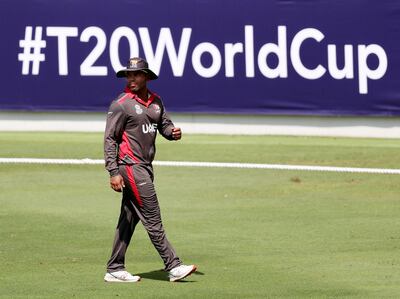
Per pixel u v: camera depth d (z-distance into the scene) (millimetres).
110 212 43812
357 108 72938
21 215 42750
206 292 28891
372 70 72688
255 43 72562
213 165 58719
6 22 72062
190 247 36375
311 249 36031
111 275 30328
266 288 29516
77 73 72312
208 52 72562
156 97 30328
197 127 73438
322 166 58969
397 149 67000
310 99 72938
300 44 72500
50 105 72625
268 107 73000
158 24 72250
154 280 30609
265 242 37406
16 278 30797
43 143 66750
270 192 50000
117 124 29547
